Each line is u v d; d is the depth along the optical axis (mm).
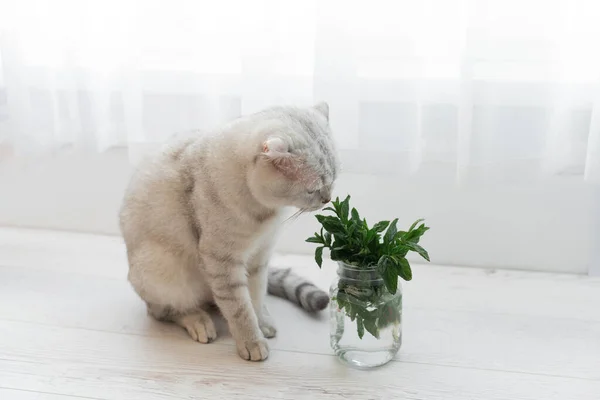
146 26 1876
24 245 2129
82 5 1896
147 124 1966
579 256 1970
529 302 1792
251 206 1438
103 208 2195
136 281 1598
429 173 1967
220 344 1581
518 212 1965
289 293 1785
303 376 1451
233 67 1910
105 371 1462
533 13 1733
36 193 2207
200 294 1647
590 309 1750
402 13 1777
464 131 1797
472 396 1384
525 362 1505
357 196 2027
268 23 1820
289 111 1455
